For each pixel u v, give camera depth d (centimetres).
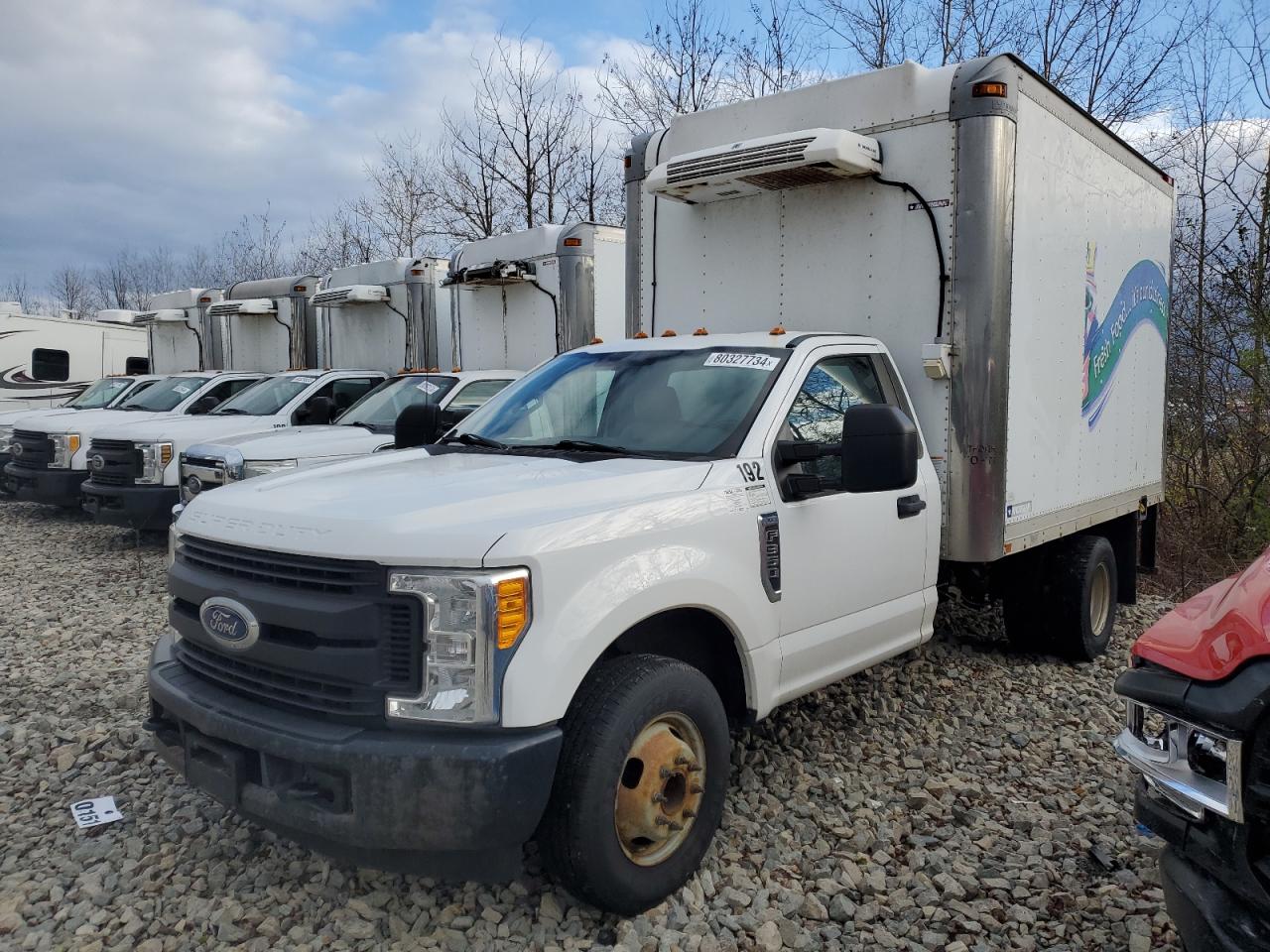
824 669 422
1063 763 470
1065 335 593
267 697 307
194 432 1002
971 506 509
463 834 276
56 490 1157
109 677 578
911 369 528
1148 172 728
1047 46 1392
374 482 354
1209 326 1079
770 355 442
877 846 382
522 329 1066
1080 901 342
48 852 374
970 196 501
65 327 1956
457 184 2056
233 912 328
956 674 605
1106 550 652
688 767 332
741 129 595
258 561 312
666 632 366
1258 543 983
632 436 422
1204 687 241
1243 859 229
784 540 390
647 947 313
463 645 283
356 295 1232
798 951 314
